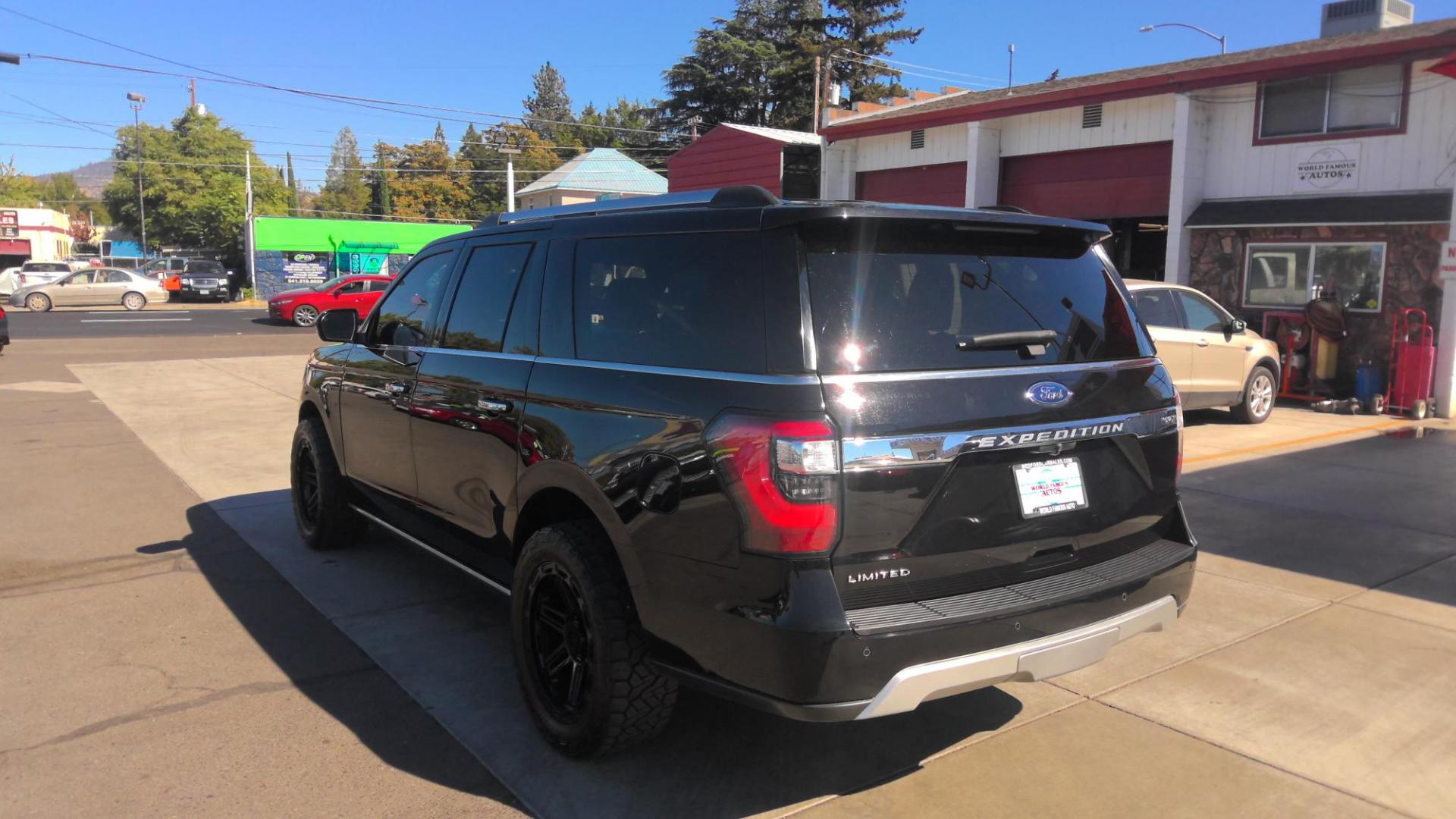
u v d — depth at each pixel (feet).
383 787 10.69
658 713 10.72
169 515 22.24
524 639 11.74
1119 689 13.47
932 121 58.49
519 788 10.72
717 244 10.30
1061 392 10.30
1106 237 11.93
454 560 14.37
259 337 76.64
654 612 10.02
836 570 8.95
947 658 9.20
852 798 10.61
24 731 11.81
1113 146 51.55
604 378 10.99
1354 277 41.57
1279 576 18.21
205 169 191.62
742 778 10.98
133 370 52.34
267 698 12.82
